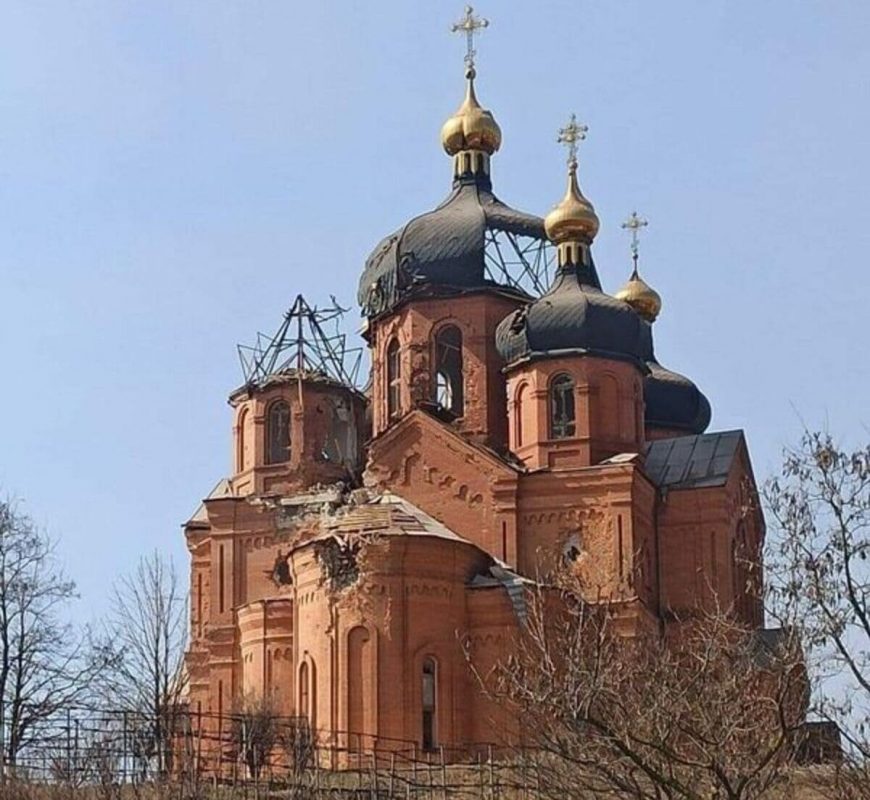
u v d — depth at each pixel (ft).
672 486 250.57
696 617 205.05
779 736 100.48
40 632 225.76
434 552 224.74
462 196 279.08
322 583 225.15
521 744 154.71
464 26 286.25
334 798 178.40
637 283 318.04
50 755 183.83
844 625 98.53
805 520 100.42
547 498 242.17
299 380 259.19
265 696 229.04
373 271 272.31
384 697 219.00
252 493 256.93
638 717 104.63
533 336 247.70
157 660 223.51
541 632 132.98
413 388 260.01
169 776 172.14
